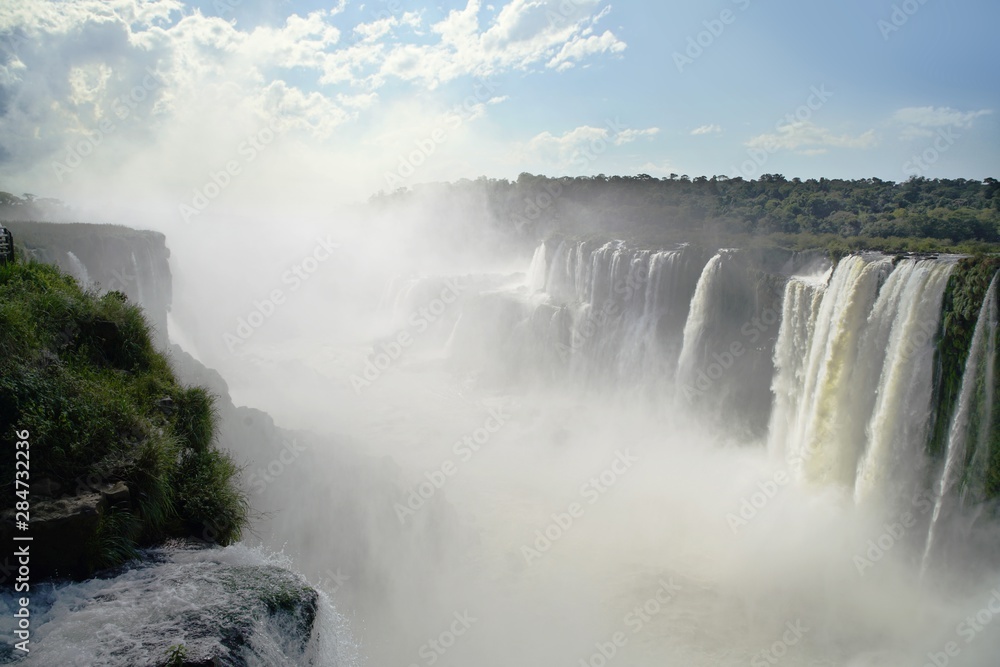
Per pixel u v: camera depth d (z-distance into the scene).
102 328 13.98
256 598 9.52
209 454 12.93
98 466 10.63
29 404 10.77
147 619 8.78
